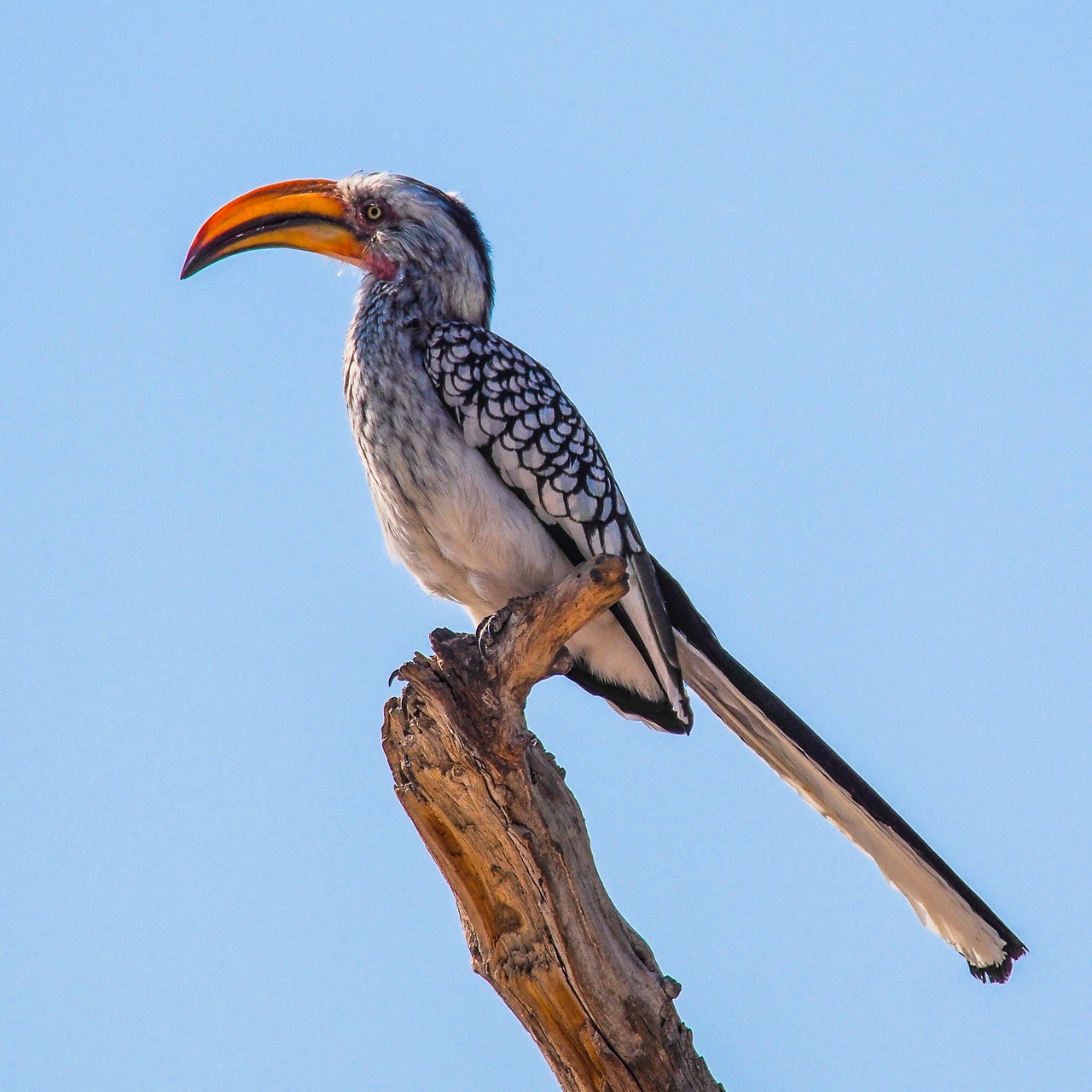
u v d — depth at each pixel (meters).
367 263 10.23
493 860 7.71
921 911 9.21
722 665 9.59
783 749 9.52
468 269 10.09
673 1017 7.80
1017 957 9.02
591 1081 7.82
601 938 7.71
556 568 9.35
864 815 9.29
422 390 9.31
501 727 7.52
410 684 7.58
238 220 10.52
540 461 9.16
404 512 9.43
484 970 7.91
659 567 9.86
